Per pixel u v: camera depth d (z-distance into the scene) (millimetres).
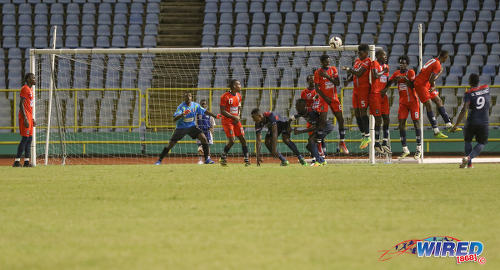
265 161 66875
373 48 49594
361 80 42750
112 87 81625
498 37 87438
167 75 83000
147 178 31031
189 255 13023
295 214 18531
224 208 19922
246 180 29094
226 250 13508
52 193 24766
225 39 88688
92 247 13977
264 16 93125
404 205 20297
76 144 72688
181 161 68938
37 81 68000
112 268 11930
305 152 71375
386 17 92375
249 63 84938
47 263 12461
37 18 92125
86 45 88688
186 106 51250
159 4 96938
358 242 14352
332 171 34812
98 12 94188
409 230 15836
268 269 11758
